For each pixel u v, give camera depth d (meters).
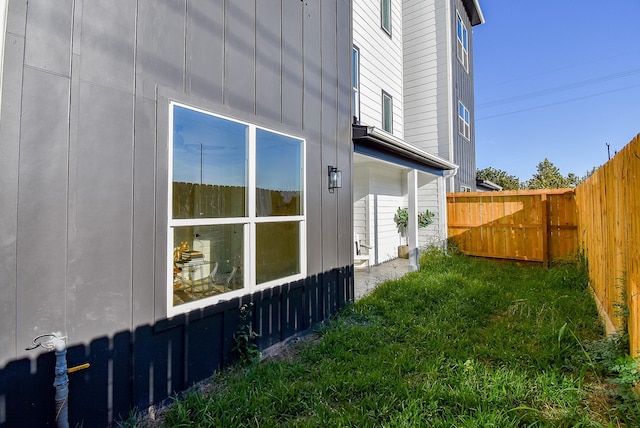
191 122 2.58
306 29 3.83
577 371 2.57
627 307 2.59
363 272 6.98
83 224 1.92
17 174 1.69
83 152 1.93
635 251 2.38
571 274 5.51
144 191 2.23
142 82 2.22
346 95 4.66
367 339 3.31
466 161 10.78
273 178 3.34
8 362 1.65
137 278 2.18
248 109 3.02
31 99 1.73
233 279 2.89
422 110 9.31
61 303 1.83
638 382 2.08
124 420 2.09
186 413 2.10
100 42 2.01
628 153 2.58
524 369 2.62
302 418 2.12
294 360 2.99
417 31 9.38
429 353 2.98
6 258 1.65
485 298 4.59
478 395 2.25
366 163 7.38
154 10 2.29
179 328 2.43
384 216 8.34
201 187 2.64
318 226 3.97
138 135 2.20
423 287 5.05
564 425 1.95
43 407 1.75
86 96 1.95
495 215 7.76
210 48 2.68
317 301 3.91
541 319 3.67
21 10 1.70
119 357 2.08
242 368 2.77
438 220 8.53
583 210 5.52
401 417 2.02
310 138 3.86
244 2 3.00
